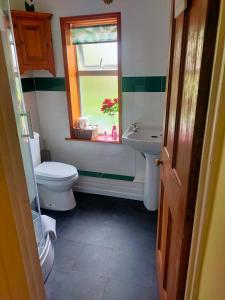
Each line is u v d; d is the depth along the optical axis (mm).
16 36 2230
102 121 2809
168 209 1268
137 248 2041
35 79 2699
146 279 1749
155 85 2311
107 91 2656
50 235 2088
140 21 2152
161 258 1562
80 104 2807
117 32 2246
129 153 2646
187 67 887
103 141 2666
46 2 2332
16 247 784
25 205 810
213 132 664
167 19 2080
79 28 2420
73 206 2609
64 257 1958
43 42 2406
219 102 625
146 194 2527
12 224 753
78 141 2791
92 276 1781
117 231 2252
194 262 844
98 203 2719
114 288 1685
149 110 2418
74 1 2252
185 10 908
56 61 2541
